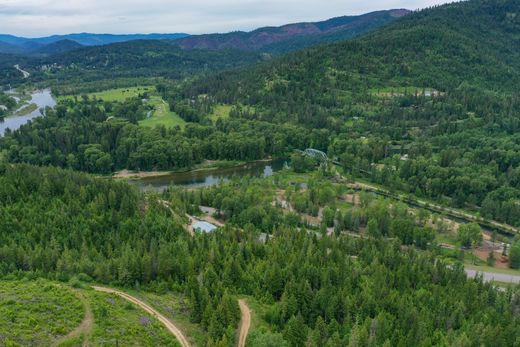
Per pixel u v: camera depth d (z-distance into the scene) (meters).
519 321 106.38
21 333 80.00
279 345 85.31
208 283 109.75
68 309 90.06
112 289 111.44
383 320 97.25
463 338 93.44
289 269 117.69
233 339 94.00
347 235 165.00
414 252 146.88
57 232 138.75
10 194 150.75
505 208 197.88
